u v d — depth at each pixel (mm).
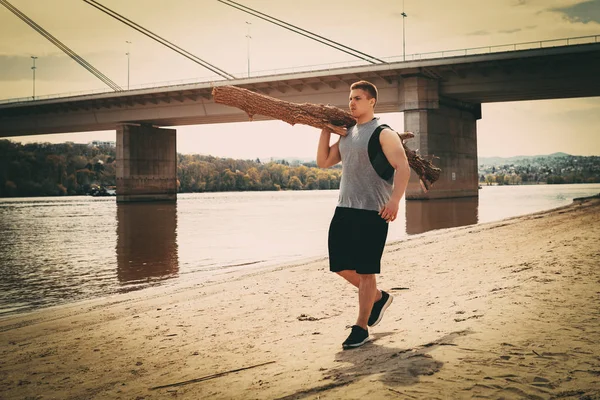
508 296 4410
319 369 2992
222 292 6734
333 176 194000
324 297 5691
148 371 3396
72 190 136000
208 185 165625
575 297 4168
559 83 42125
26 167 127625
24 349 4379
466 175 55344
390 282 6223
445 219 25531
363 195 3408
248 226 25750
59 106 62531
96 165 145250
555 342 2967
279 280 7375
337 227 3504
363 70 45281
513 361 2693
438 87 46938
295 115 3785
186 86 53250
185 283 8758
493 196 67438
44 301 8016
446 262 7734
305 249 14641
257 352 3613
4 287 9422
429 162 4543
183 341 4168
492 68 44188
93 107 62156
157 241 18562
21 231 24750
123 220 33281
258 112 3971
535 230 12609
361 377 2703
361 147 3373
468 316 3836
